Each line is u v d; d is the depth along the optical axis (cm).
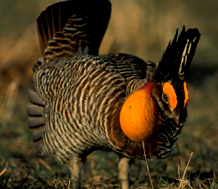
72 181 1562
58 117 1506
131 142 1409
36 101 1742
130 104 1344
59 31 1830
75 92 1434
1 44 3078
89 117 1409
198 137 2133
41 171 1775
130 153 1421
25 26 3409
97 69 1429
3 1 4350
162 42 3278
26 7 3803
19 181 1566
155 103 1337
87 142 1491
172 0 3444
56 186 1491
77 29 1800
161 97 1327
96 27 1822
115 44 3167
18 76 2894
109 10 1825
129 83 1394
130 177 1709
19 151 2000
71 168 1581
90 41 1831
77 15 1783
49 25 1866
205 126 2298
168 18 3369
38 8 3572
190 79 3203
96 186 1577
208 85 3020
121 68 1462
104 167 1836
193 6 5244
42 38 1916
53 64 1714
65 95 1477
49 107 1611
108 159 1956
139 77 1422
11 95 2541
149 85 1346
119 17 3247
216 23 4672
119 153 1498
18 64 2936
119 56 1548
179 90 1289
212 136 2208
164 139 1394
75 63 1530
